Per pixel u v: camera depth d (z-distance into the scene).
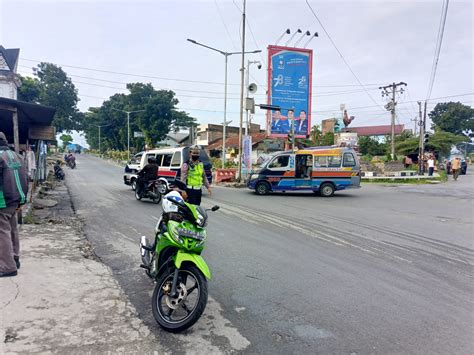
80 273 4.95
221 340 3.39
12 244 4.83
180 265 3.55
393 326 3.74
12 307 3.80
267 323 3.77
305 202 14.05
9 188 4.54
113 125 65.50
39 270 4.95
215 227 8.64
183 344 3.30
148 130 51.00
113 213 10.40
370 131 77.88
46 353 3.02
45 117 9.66
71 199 13.50
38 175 17.77
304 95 27.42
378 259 6.22
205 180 8.04
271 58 26.66
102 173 30.08
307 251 6.66
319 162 16.28
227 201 13.77
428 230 8.76
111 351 3.12
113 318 3.72
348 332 3.60
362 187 21.92
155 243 4.41
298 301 4.35
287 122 27.14
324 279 5.16
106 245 6.81
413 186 22.62
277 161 16.52
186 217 3.86
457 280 5.20
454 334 3.59
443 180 26.61
